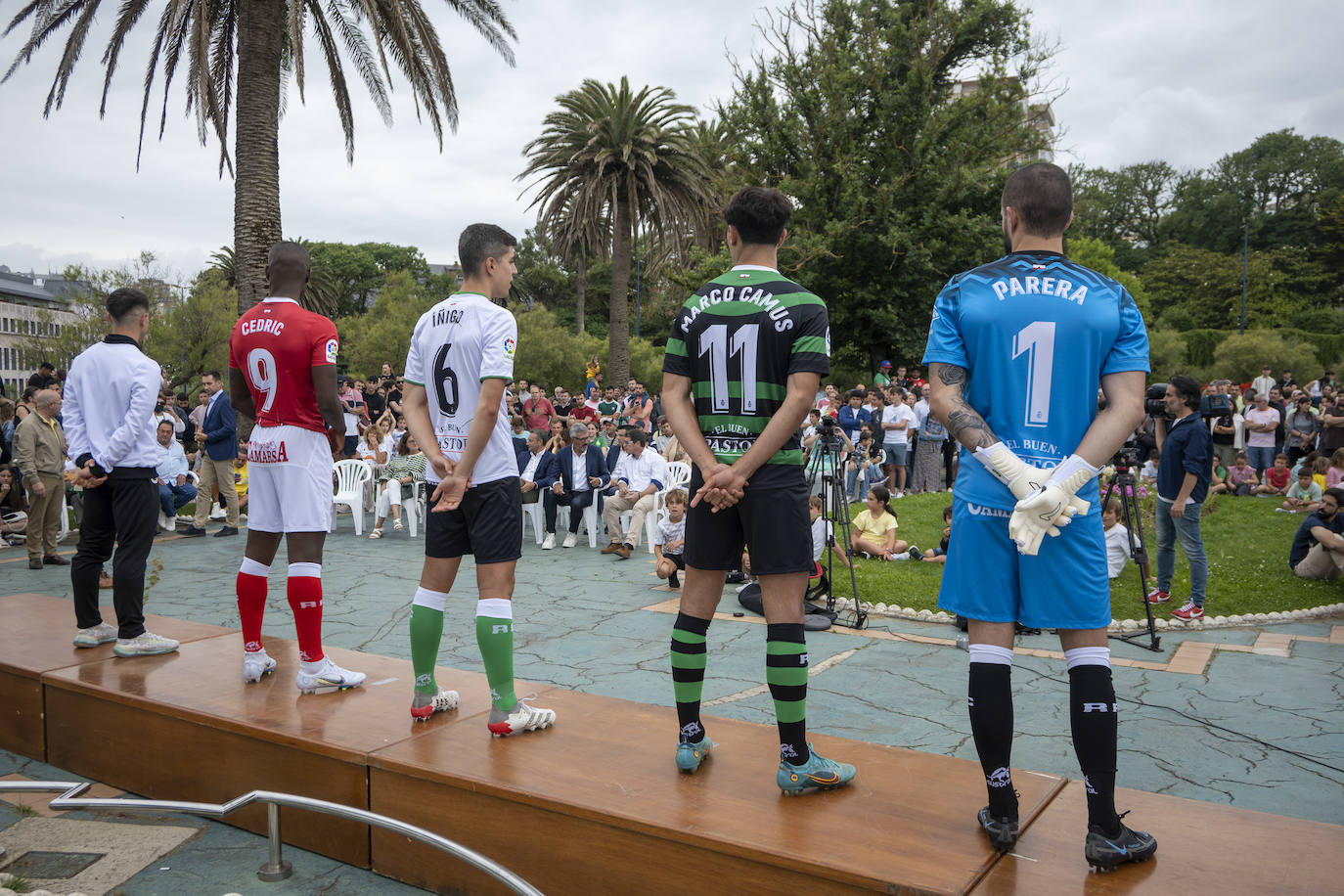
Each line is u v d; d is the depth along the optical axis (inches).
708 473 91.0
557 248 976.9
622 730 120.2
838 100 877.8
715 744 114.4
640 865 92.0
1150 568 324.8
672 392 97.4
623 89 873.5
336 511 497.7
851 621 259.9
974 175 852.6
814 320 90.0
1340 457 413.4
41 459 329.1
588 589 304.7
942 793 99.0
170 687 138.2
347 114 567.2
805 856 82.9
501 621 116.6
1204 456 259.9
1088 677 81.8
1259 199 2704.2
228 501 411.8
